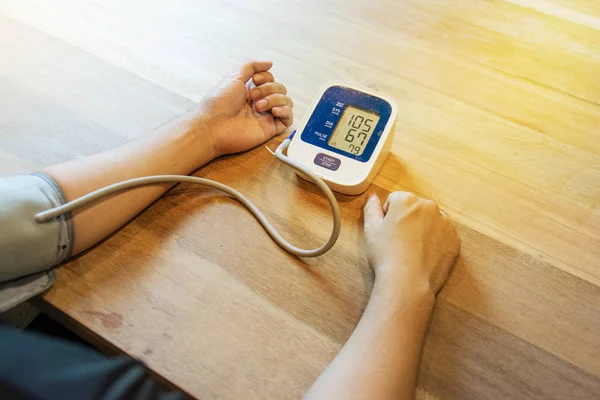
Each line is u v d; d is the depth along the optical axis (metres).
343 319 0.62
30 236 0.57
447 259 0.65
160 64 0.91
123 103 0.84
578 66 0.94
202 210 0.72
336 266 0.67
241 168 0.77
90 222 0.63
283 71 0.91
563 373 0.59
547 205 0.74
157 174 0.69
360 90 0.75
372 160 0.72
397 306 0.58
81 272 0.65
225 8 1.02
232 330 0.61
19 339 0.36
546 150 0.81
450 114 0.85
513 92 0.89
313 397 0.51
